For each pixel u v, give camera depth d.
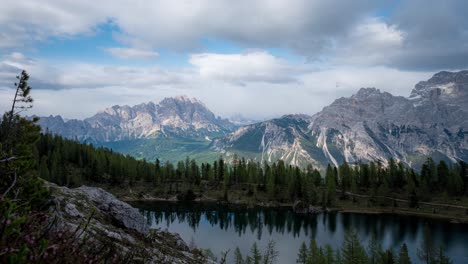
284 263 79.00
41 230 4.62
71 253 4.75
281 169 184.00
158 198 162.75
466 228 117.00
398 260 71.62
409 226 120.62
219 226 115.62
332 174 181.75
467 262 80.94
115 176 168.12
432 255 76.75
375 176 177.88
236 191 173.75
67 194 27.88
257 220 128.38
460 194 155.75
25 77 15.64
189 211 139.25
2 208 4.21
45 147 171.50
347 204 157.62
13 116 14.99
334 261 67.00
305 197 159.50
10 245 3.83
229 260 75.00
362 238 104.31
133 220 29.20
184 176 188.50
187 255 27.38
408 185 158.75
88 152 178.50
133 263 7.39
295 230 114.12
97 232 10.67
